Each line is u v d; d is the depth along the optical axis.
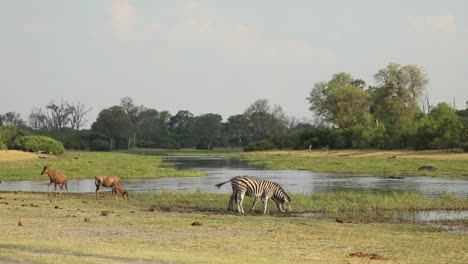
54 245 17.55
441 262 16.77
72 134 179.00
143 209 31.16
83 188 45.00
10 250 16.28
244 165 88.06
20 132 109.81
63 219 24.86
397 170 66.50
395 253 18.19
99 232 21.42
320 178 57.28
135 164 78.44
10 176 55.00
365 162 82.25
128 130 193.25
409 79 133.75
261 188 30.45
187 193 38.81
